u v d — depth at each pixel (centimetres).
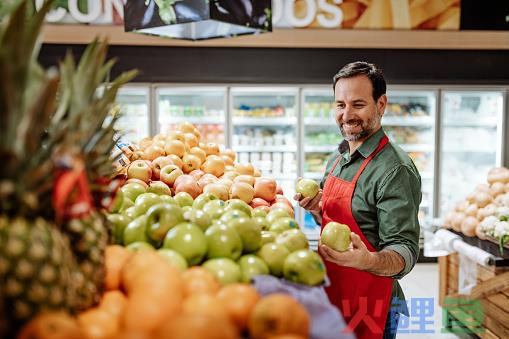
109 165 109
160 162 212
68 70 89
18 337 65
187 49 486
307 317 79
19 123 73
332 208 196
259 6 220
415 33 464
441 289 354
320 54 493
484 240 316
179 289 86
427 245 377
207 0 193
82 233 86
